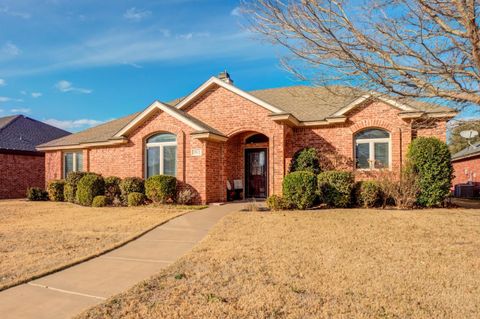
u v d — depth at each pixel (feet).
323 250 22.53
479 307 13.87
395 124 46.93
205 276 18.11
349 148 49.57
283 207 41.11
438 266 19.01
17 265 20.84
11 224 36.76
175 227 32.71
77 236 29.37
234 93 53.01
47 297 15.76
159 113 53.72
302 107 57.41
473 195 68.64
